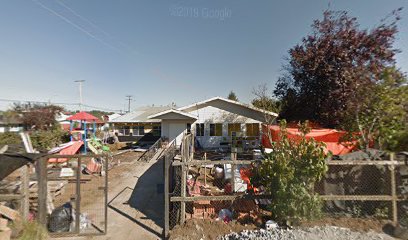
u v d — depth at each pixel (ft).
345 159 16.17
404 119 18.21
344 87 32.65
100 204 21.57
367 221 14.58
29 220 15.21
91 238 14.94
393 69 19.26
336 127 35.47
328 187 15.53
